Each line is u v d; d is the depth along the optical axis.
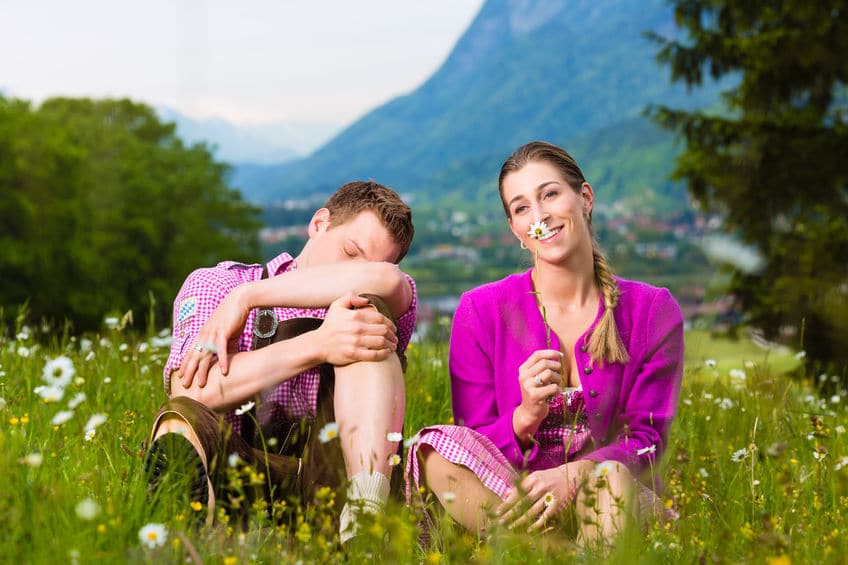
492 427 2.62
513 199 2.83
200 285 2.64
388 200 2.64
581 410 2.71
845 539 2.02
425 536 2.30
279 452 2.50
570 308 2.82
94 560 1.70
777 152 14.02
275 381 2.34
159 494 2.05
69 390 3.08
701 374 3.59
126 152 44.81
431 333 4.43
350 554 1.89
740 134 14.30
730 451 2.93
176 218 43.59
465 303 2.91
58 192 36.94
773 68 14.07
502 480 2.37
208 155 49.66
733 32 14.70
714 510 2.21
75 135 42.06
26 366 3.72
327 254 2.65
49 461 2.23
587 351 2.74
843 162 13.91
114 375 3.78
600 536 1.96
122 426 2.77
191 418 2.16
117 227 40.12
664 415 2.66
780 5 14.42
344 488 1.99
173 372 2.48
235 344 2.46
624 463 2.44
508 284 2.90
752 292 11.80
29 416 2.75
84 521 1.81
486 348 2.85
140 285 39.62
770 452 2.29
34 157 36.22
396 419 2.30
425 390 4.13
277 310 2.60
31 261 34.88
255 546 1.94
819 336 7.09
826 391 4.56
